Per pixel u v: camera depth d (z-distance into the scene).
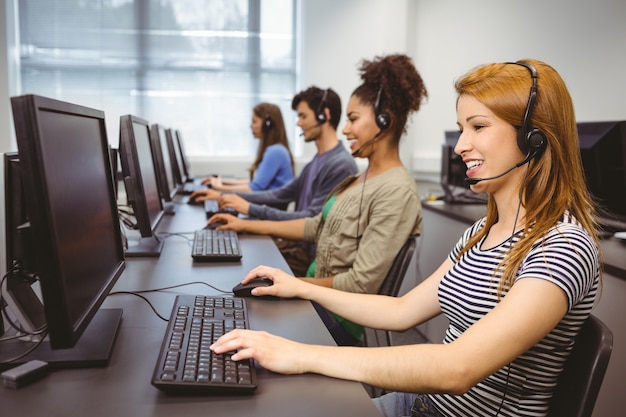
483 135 0.99
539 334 0.85
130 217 2.21
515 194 1.02
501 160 0.99
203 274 1.50
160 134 2.55
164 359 0.86
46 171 0.75
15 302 0.95
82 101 4.44
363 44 4.73
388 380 0.85
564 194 0.97
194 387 0.80
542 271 0.88
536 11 3.97
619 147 2.07
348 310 1.26
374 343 2.77
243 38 4.63
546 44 3.95
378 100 1.72
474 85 1.00
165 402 0.78
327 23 4.69
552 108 0.96
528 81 0.96
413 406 1.12
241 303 1.19
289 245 2.53
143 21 4.46
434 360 0.84
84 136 1.02
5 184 0.95
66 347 0.77
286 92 4.74
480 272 1.03
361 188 1.78
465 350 0.84
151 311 1.17
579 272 0.88
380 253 1.62
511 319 0.85
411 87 1.72
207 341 0.94
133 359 0.92
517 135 0.98
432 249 3.09
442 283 1.10
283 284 1.29
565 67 3.88
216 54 4.60
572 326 0.93
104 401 0.77
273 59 4.69
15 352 0.91
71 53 4.39
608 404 1.70
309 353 0.89
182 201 3.10
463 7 4.28
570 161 0.97
